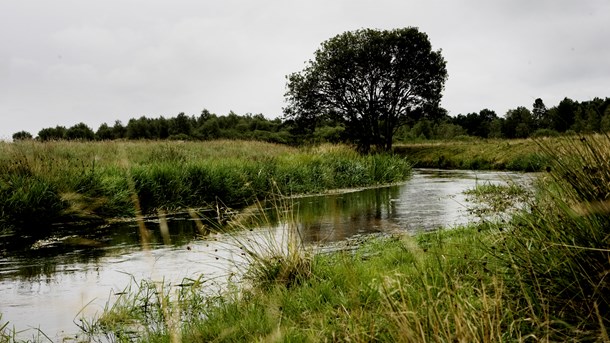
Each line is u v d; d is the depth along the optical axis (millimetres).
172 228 9156
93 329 3883
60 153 17844
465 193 13453
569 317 2713
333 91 45250
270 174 15492
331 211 10984
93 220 10156
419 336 2326
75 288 5121
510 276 3207
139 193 11219
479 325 2396
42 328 3947
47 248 7379
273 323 3287
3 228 8781
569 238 2898
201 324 3605
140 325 3926
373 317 3012
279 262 4645
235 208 12203
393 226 8602
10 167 10555
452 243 4812
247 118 68000
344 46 43750
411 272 3848
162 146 23203
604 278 2641
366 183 18797
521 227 3545
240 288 4477
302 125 46188
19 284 5328
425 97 44312
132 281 5305
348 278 3904
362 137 45406
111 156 18812
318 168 17719
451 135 68625
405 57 43406
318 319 3342
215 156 21438
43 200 9523
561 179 3225
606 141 3197
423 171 30688
